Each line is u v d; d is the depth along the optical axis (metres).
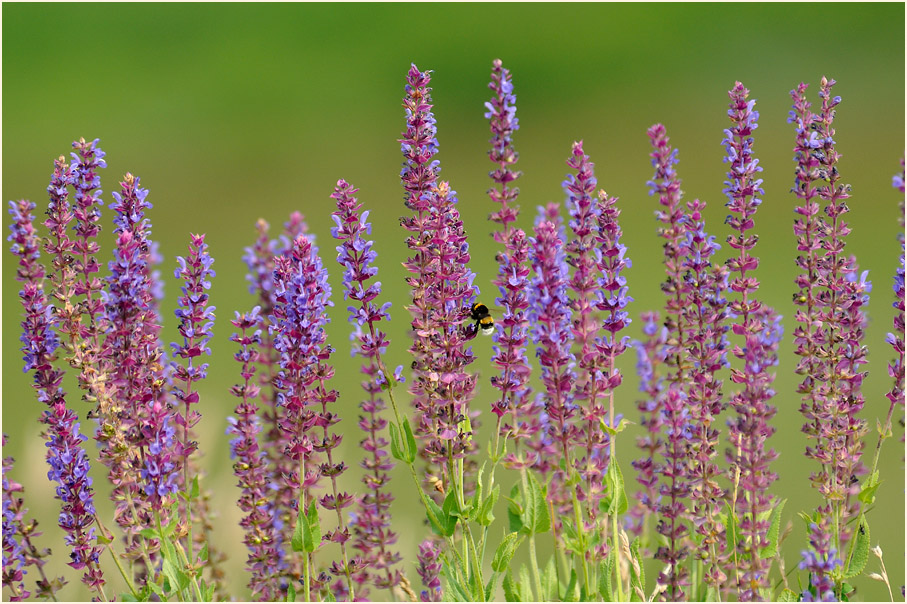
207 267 8.27
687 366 8.01
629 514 8.23
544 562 11.23
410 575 9.92
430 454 8.20
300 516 7.81
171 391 8.30
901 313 7.71
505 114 8.40
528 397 8.17
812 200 9.27
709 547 7.98
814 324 7.99
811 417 8.16
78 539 7.90
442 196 8.05
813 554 7.64
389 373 8.24
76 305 8.18
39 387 7.95
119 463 7.93
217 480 9.68
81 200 8.23
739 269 8.15
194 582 8.00
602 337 8.02
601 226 7.89
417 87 8.15
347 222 8.14
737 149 8.17
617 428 7.91
